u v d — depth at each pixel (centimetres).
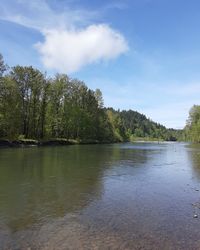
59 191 1959
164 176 2678
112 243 1097
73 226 1273
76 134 10269
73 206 1595
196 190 2066
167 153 5881
